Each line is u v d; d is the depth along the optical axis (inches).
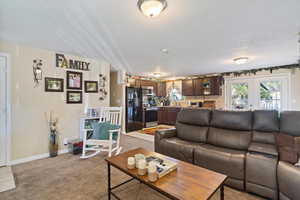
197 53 135.1
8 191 76.7
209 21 79.3
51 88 127.2
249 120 93.4
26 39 104.0
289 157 64.9
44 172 96.3
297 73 175.9
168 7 66.8
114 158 73.0
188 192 47.8
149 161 66.7
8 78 107.6
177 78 294.4
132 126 225.0
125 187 80.2
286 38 101.4
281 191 62.9
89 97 152.1
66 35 97.1
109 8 67.9
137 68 202.7
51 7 67.3
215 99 242.5
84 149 119.8
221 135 98.0
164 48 122.2
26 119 115.3
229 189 77.8
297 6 66.3
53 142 123.5
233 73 223.5
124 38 101.4
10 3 64.2
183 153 96.6
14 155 109.6
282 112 85.4
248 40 105.0
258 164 70.1
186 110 123.2
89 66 152.5
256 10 69.4
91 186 81.3
